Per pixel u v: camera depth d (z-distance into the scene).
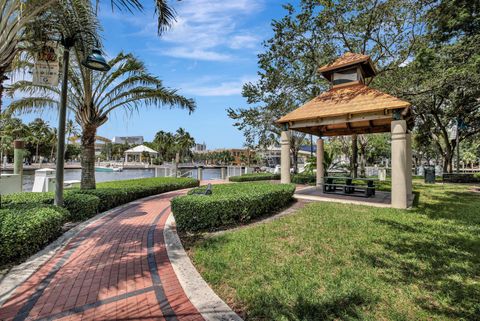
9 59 4.47
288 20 11.14
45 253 4.11
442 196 9.52
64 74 5.63
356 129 11.53
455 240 4.34
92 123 8.34
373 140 23.61
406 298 2.67
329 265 3.44
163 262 3.82
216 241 4.42
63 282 3.20
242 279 3.12
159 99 9.17
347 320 2.33
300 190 10.96
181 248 4.31
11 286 3.08
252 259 3.65
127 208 7.95
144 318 2.48
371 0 10.45
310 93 13.75
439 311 2.46
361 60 8.66
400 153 6.96
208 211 5.12
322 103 8.78
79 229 5.51
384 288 2.85
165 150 71.88
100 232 5.33
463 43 6.84
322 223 5.41
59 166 5.71
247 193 6.15
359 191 10.16
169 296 2.88
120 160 81.44
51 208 5.01
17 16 4.46
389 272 3.23
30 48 5.08
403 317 2.35
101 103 8.45
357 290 2.79
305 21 10.87
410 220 5.66
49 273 3.45
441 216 6.04
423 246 4.08
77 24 5.33
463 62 7.16
